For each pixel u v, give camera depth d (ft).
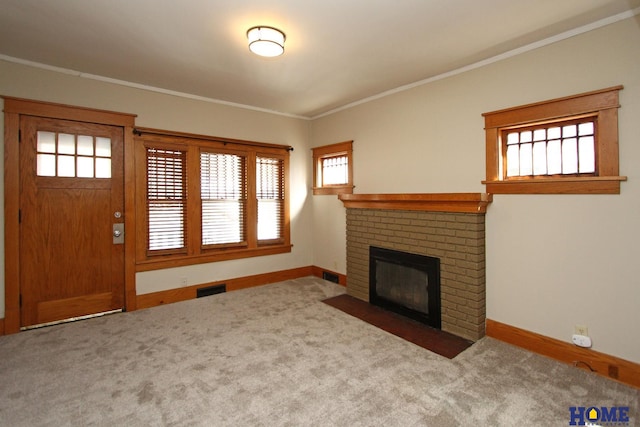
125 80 11.33
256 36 7.63
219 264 13.75
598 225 7.45
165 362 7.97
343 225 14.78
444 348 8.70
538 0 6.61
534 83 8.41
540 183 8.27
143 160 11.88
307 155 16.53
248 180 14.55
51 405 6.32
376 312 11.43
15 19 7.36
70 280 10.71
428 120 11.02
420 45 8.59
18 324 9.86
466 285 9.40
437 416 5.98
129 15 7.16
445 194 9.52
